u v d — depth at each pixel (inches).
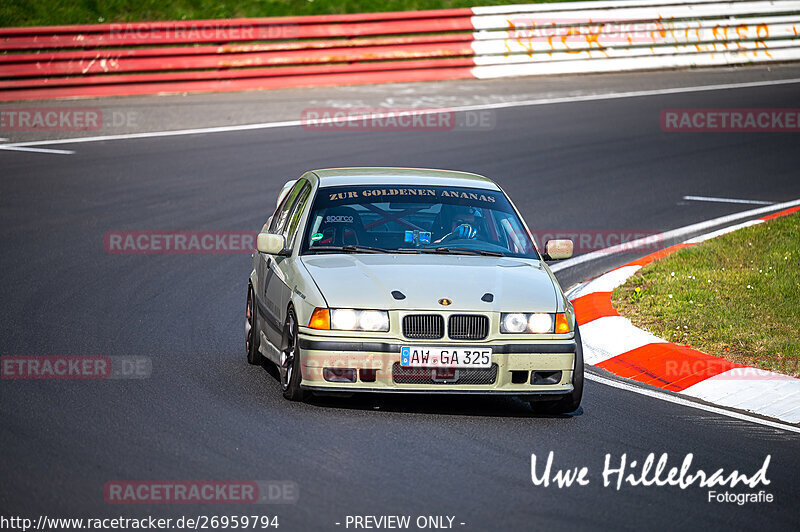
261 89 2119.8
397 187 796.6
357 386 649.6
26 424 611.5
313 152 1635.1
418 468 561.9
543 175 1557.6
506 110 2016.5
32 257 1098.1
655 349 850.8
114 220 1263.5
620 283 1065.5
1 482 514.0
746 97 2187.5
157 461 555.2
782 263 1074.1
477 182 828.0
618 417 690.8
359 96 2084.2
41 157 1571.1
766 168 1665.8
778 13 2608.3
